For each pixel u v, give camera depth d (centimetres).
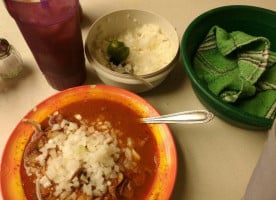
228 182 30
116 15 35
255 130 33
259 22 37
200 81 30
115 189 28
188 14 42
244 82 32
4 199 27
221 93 33
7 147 29
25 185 28
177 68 37
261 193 21
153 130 31
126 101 32
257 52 35
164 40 35
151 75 31
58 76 33
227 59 35
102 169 28
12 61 35
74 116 32
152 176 29
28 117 31
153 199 27
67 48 30
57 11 27
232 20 37
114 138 31
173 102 35
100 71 32
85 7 42
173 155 29
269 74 35
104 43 35
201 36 36
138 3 43
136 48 35
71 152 29
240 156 31
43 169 29
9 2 26
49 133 30
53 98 32
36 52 30
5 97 35
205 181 30
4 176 28
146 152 30
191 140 32
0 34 39
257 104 33
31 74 36
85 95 33
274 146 18
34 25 27
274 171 19
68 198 28
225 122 33
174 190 29
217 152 32
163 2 43
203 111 30
